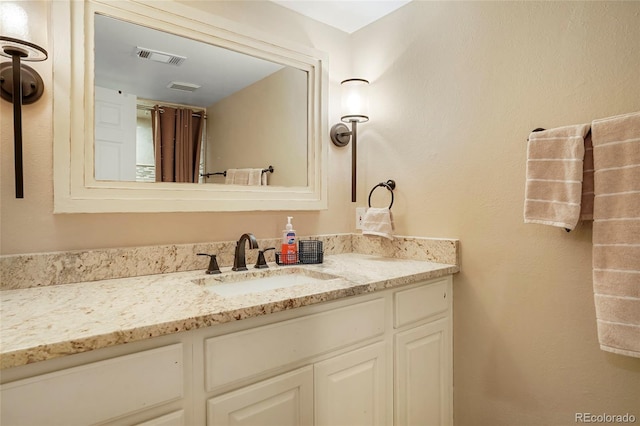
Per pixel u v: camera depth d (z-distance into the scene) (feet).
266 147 5.36
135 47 4.28
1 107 3.52
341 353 3.74
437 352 4.83
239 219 5.12
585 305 3.89
